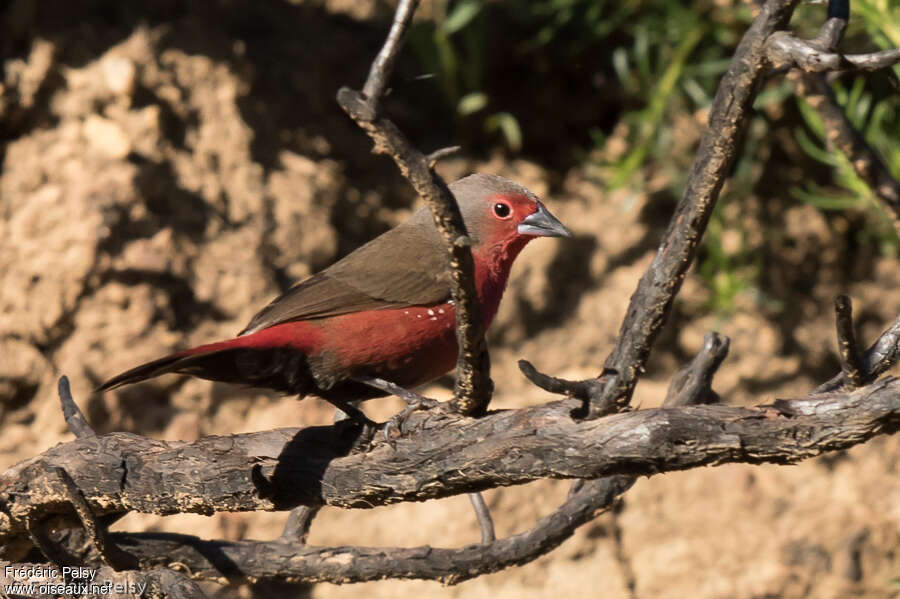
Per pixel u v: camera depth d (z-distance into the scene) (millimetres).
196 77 12195
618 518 11562
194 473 5863
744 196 12680
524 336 12211
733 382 12164
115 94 11734
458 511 11180
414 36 13203
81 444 6137
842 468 11758
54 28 11859
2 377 10859
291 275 11805
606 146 13188
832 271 12633
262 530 11188
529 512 11180
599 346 12125
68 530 6648
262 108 12602
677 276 5094
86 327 11000
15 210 11234
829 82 7918
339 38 13633
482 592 11438
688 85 12258
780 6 4621
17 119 11578
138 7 12398
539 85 13539
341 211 12414
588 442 4715
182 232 11500
